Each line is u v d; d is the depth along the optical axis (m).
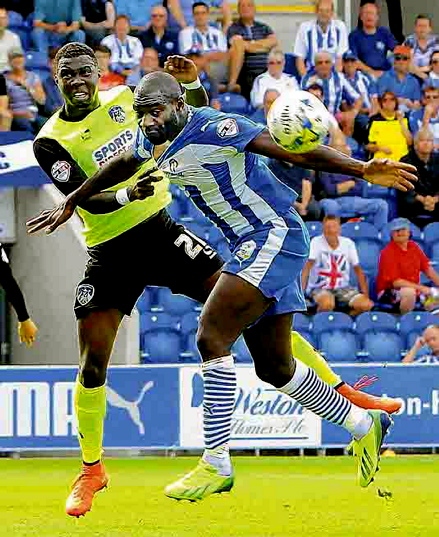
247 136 18.50
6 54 46.91
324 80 49.22
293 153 18.22
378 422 21.05
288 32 56.62
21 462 35.34
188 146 18.67
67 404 35.66
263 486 27.72
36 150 21.72
